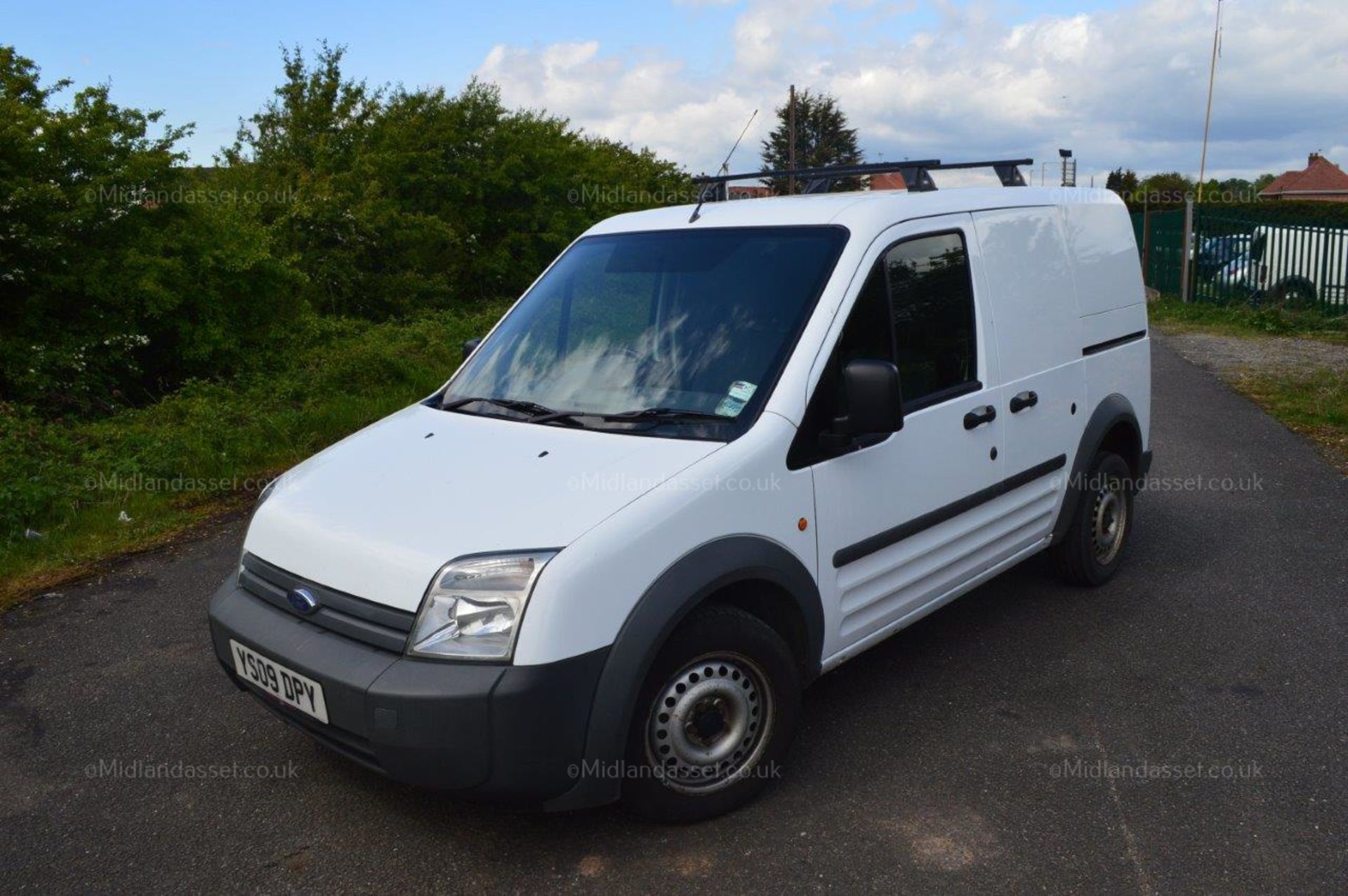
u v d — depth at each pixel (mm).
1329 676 4230
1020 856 3084
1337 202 25047
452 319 15219
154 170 11266
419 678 2777
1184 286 19453
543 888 2988
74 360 10250
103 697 4328
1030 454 4551
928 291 4004
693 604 3031
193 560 6133
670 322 3787
